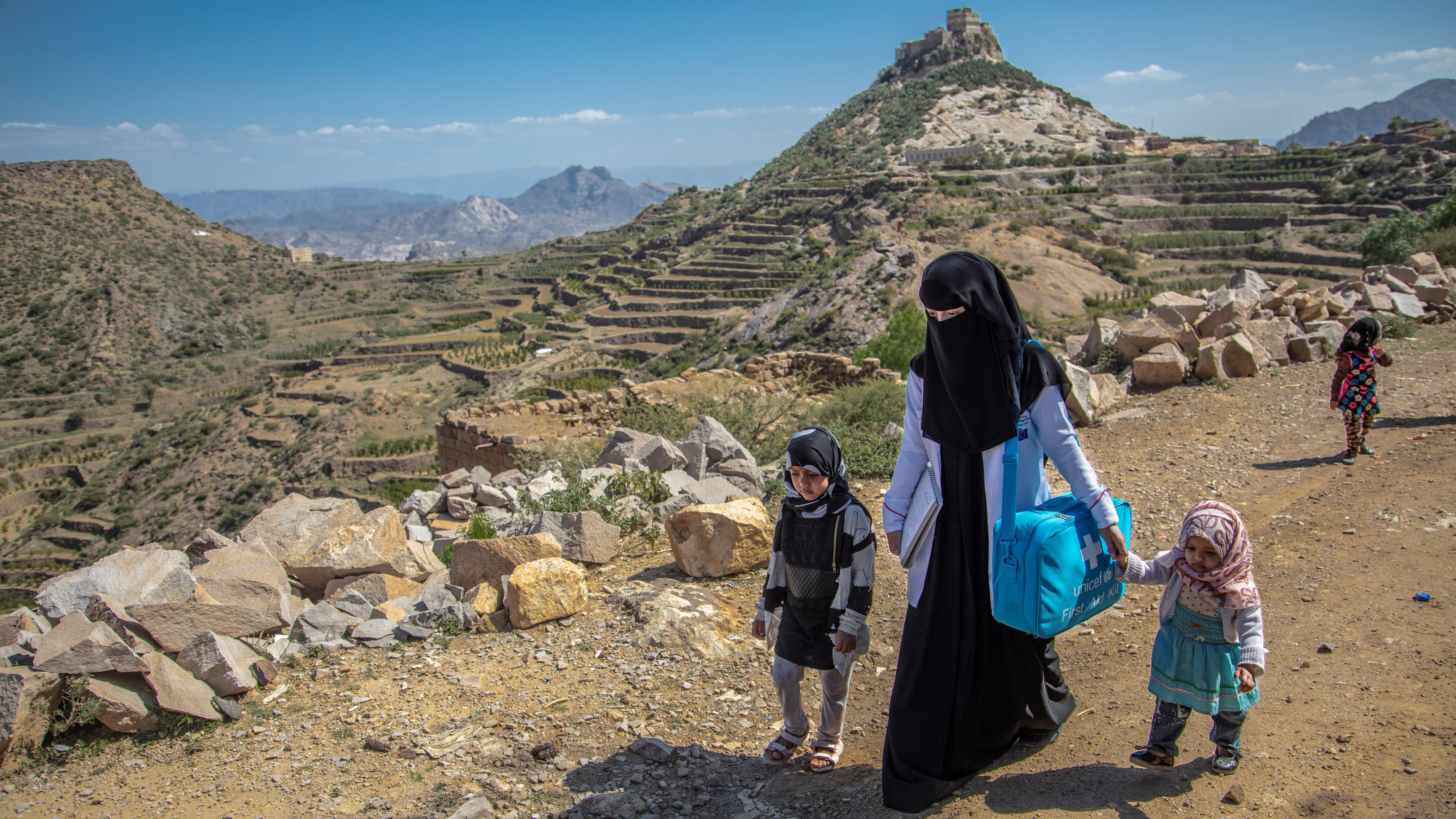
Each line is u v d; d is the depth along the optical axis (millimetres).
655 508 7324
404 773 3832
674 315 120500
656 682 4656
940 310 2736
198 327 175750
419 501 9602
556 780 3729
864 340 57156
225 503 85250
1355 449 6984
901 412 11406
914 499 3199
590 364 103000
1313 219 128875
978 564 2980
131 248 198875
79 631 4324
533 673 4805
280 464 91000
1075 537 2803
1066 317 92500
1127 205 153875
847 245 115438
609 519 7238
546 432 15312
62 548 90562
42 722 4043
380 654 5090
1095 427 9414
